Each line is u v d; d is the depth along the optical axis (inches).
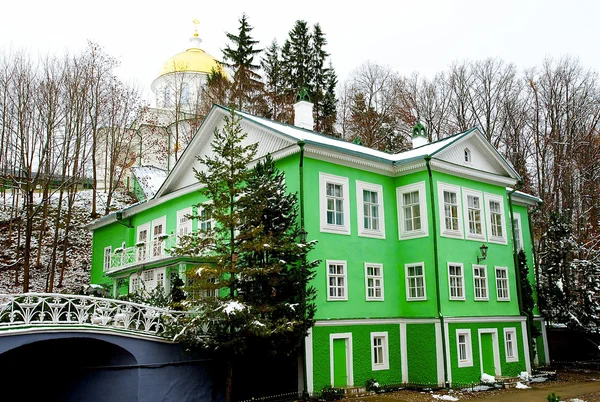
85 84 1400.1
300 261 644.7
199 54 2071.9
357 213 745.6
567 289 1005.8
